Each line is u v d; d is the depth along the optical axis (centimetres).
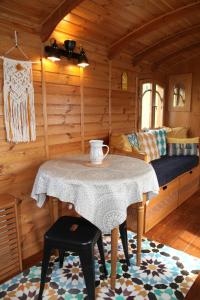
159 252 210
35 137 207
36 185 162
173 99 416
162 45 307
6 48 179
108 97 294
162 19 236
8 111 184
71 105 243
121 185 140
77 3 174
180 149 359
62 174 152
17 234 180
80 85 250
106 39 261
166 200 275
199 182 375
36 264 197
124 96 323
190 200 332
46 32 196
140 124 367
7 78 180
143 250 213
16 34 184
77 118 253
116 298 159
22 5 174
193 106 396
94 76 268
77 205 137
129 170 163
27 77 194
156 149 336
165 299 159
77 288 168
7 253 177
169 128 391
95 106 275
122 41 266
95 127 280
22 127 195
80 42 243
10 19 179
